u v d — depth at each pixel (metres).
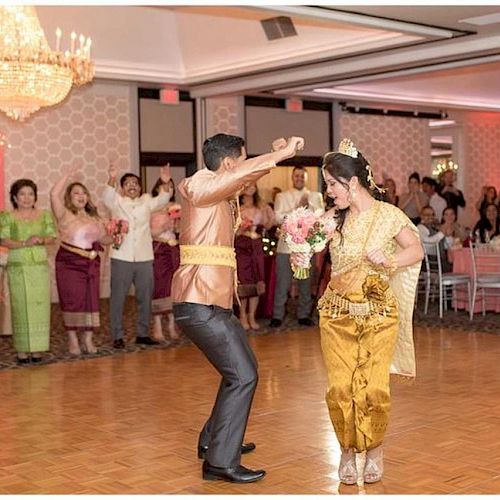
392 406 5.40
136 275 7.76
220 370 4.02
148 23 10.55
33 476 4.11
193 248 3.99
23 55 6.72
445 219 10.59
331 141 13.67
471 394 5.71
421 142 15.12
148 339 7.93
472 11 7.22
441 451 4.40
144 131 11.88
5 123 10.75
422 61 8.98
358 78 10.19
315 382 6.20
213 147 3.99
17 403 5.68
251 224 8.63
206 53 10.73
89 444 4.66
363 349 3.87
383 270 3.87
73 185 7.40
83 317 7.38
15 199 7.06
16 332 7.07
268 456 4.38
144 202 7.78
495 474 4.01
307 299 8.97
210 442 4.02
